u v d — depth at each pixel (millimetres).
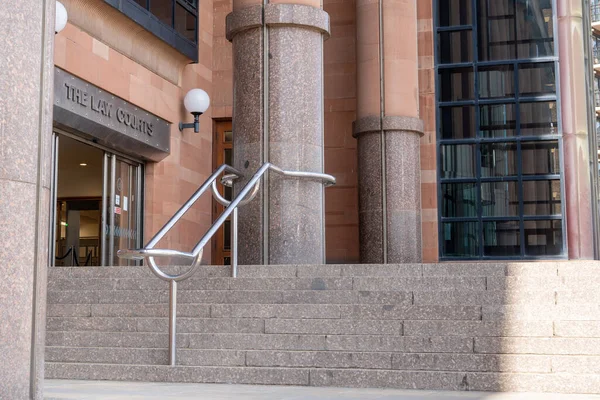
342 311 7719
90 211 13695
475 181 15992
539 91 15977
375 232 14992
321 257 10586
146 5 14039
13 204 4516
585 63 16234
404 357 6938
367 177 15164
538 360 6645
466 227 15945
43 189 4723
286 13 10562
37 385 4652
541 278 8023
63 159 13188
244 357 7309
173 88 15344
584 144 15727
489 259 15781
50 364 7469
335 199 16156
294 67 10578
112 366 7324
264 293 8289
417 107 15273
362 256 15125
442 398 5871
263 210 10383
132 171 14797
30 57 4648
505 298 7730
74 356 7648
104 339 7848
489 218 15883
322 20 10766
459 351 6973
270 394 6102
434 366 6867
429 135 16156
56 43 11852
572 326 6898
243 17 10664
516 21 16188
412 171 15125
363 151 15273
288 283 8484
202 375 7109
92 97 12773
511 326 7047
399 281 8305
